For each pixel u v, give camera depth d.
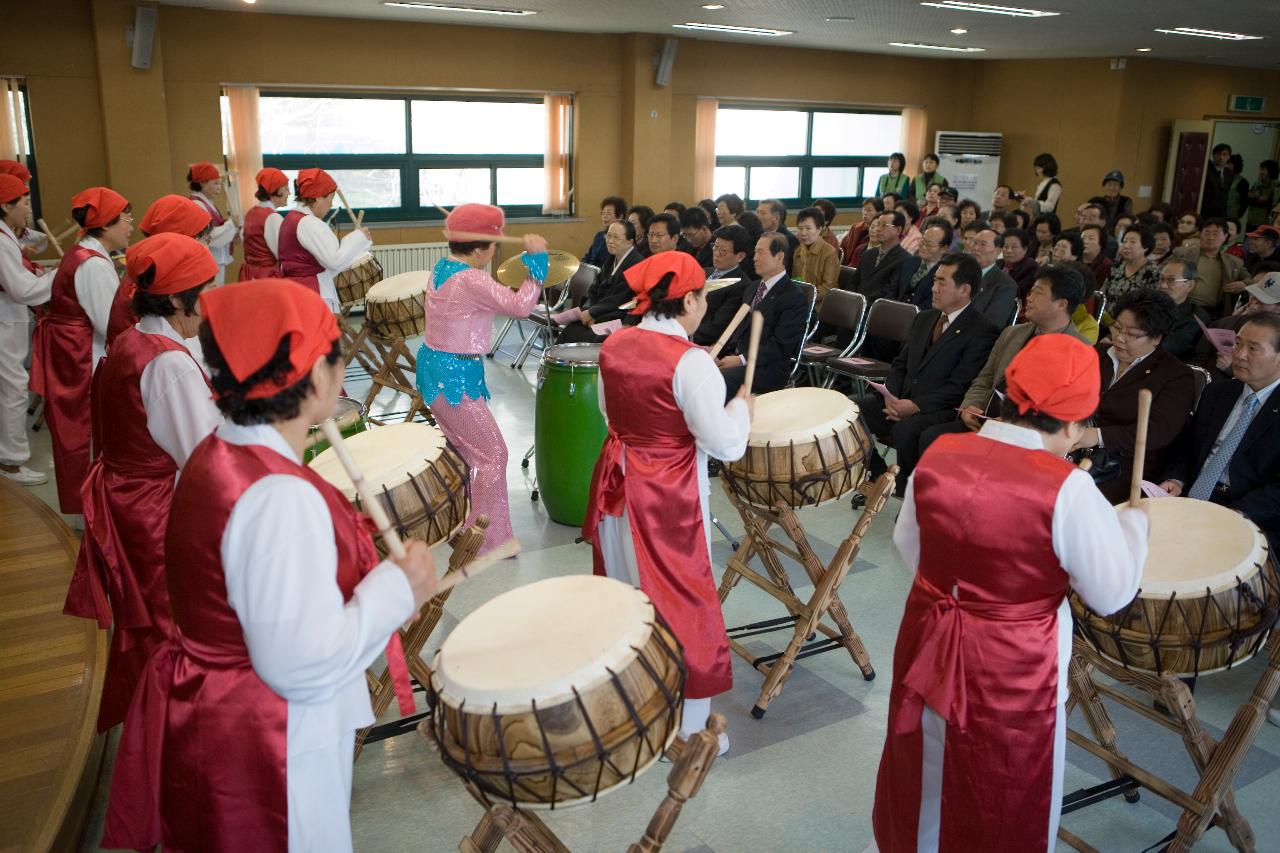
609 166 10.28
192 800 1.46
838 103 11.72
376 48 8.85
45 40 7.62
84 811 2.26
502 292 3.33
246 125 8.47
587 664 1.50
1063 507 1.62
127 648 2.38
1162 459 3.26
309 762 1.46
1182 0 6.97
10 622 3.03
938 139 12.23
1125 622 2.01
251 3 7.78
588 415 3.88
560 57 9.73
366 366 5.43
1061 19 8.20
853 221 12.27
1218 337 3.79
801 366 6.03
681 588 2.38
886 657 3.10
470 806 2.39
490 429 3.53
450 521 2.25
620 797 2.43
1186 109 12.49
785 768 2.55
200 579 1.37
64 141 7.84
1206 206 11.57
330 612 1.33
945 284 4.22
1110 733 2.37
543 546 3.87
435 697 1.57
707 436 2.29
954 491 1.70
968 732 1.73
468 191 9.78
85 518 2.35
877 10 7.85
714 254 5.19
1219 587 1.99
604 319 5.72
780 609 3.41
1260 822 2.35
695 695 2.40
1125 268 5.86
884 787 1.93
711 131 10.83
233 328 1.33
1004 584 1.68
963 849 1.79
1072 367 1.68
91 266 3.46
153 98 7.90
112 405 2.24
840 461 2.62
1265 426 2.93
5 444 4.45
